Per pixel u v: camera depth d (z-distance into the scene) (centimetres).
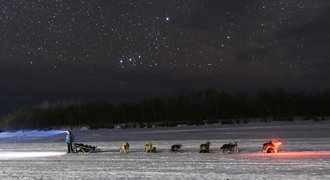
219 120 8444
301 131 4731
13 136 7031
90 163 2691
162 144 3872
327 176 1872
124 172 2247
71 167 2541
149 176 2086
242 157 2633
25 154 3538
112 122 9788
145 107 9888
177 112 9631
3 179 2202
